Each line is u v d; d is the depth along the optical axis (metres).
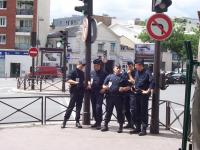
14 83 49.81
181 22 80.38
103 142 10.84
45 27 85.12
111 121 14.61
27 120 15.09
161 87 12.01
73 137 11.49
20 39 78.81
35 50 34.25
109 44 87.12
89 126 13.33
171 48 77.62
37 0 78.75
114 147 10.25
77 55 82.50
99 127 12.81
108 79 12.27
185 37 77.25
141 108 11.80
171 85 56.91
